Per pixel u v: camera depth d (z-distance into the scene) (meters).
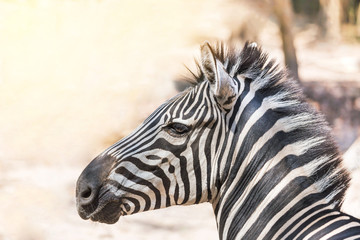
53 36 33.75
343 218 5.64
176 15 38.31
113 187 6.12
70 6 36.19
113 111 27.75
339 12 56.38
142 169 6.08
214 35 37.47
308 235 5.61
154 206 6.14
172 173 6.05
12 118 26.48
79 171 22.12
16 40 32.72
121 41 34.22
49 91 29.02
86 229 17.03
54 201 18.86
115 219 6.18
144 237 16.58
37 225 16.97
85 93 29.16
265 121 6.01
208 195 6.12
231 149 6.01
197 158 6.03
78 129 26.00
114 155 6.19
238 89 6.09
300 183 5.88
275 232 5.81
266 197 5.93
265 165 5.96
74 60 31.94
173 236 16.77
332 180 5.93
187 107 6.08
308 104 6.18
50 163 22.67
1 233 16.55
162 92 30.11
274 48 44.22
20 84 29.25
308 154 5.96
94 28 35.16
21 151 23.61
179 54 33.84
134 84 30.58
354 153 10.65
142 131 6.20
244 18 41.91
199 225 17.72
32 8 35.56
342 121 28.83
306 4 62.41
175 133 6.05
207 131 6.02
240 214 6.02
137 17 37.12
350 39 55.00
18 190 19.62
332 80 38.53
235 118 6.01
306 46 52.09
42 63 31.16
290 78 6.30
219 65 5.85
